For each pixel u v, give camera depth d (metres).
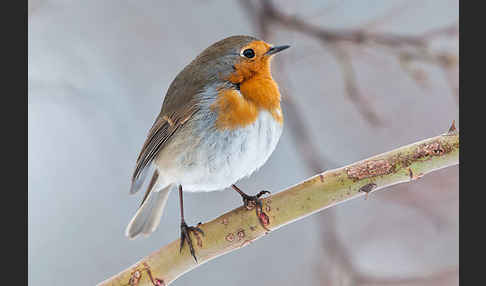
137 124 3.84
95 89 3.84
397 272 3.79
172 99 3.67
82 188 3.82
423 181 3.81
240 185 3.82
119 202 3.82
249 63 3.66
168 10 3.86
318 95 3.83
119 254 3.80
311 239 3.82
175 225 3.82
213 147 3.65
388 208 3.82
